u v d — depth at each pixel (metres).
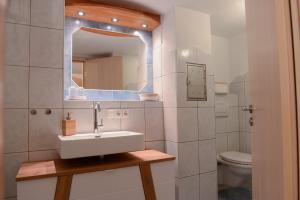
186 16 2.06
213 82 2.18
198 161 2.03
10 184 1.48
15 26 1.54
